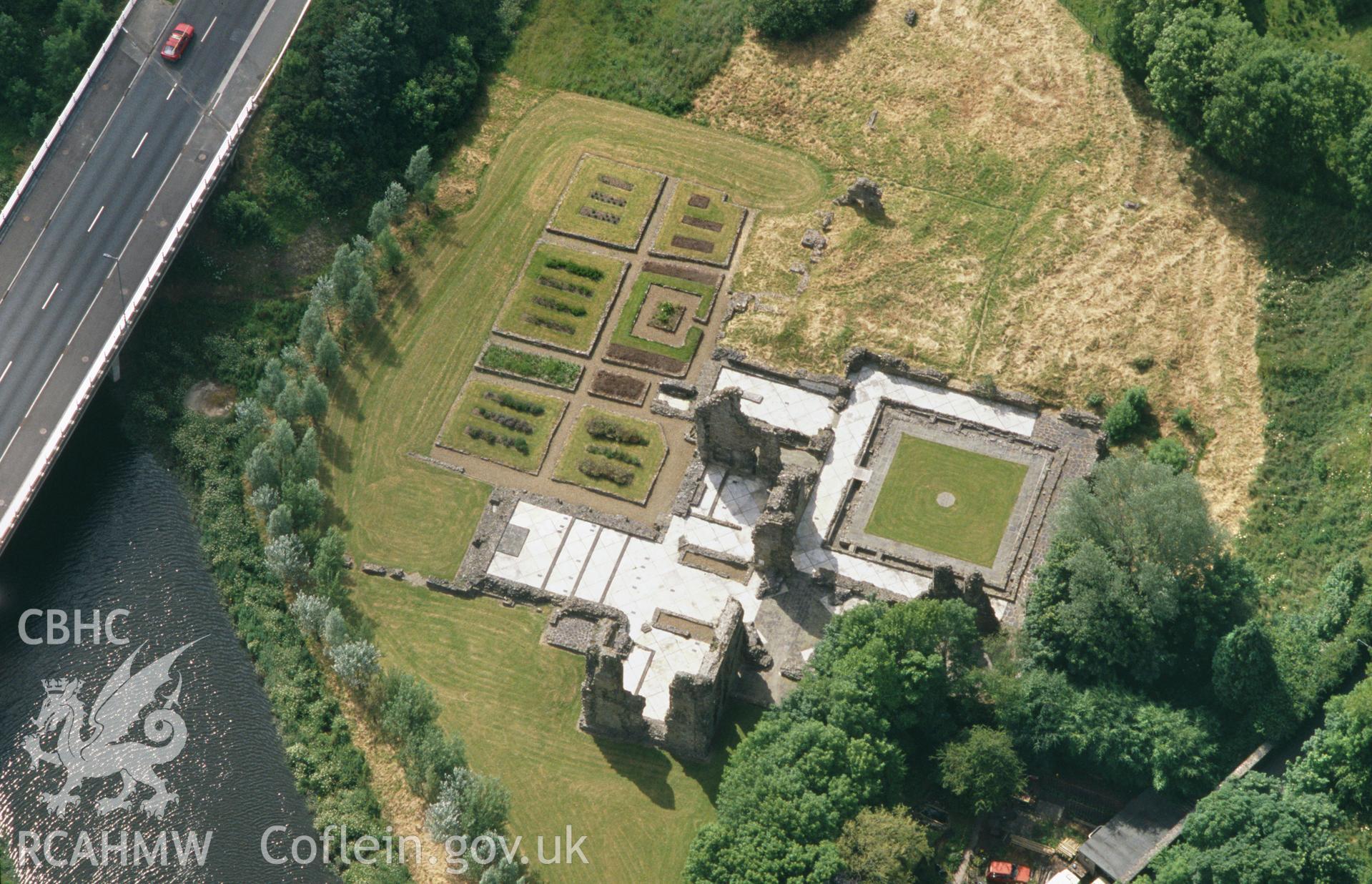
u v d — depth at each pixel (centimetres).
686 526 18088
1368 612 16312
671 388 19100
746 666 17138
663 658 17175
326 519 18362
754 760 15925
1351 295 18700
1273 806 15200
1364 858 15300
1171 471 16688
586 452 18738
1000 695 16175
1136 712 16100
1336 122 19012
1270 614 16938
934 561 17662
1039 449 18362
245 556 18038
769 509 17100
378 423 19062
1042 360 18875
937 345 19100
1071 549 16725
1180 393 18550
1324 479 17700
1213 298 19088
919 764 16462
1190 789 15838
